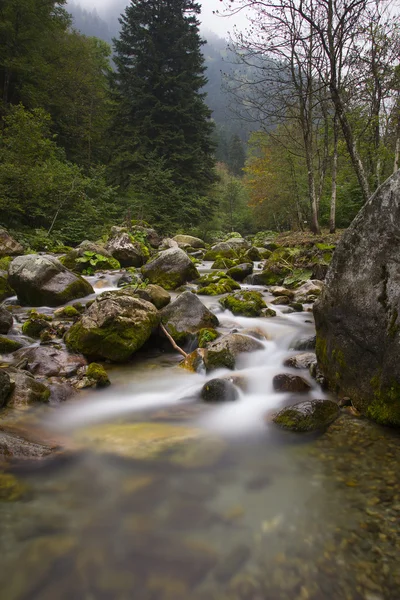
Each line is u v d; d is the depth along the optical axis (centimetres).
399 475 219
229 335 452
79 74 3172
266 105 1288
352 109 1534
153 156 2802
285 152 2450
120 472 226
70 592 145
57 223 1888
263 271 979
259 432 279
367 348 292
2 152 1680
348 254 313
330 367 338
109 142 3294
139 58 3200
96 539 172
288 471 227
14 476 218
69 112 3030
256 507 194
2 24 2405
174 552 165
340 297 318
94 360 446
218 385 341
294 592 144
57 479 217
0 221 1684
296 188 2608
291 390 346
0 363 396
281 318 611
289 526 180
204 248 1884
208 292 797
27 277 676
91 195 2278
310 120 1755
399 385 264
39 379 373
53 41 3116
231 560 160
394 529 175
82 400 343
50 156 2084
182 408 328
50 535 174
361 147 1788
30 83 2800
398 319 268
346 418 294
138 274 984
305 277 905
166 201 2630
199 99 3262
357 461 235
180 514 189
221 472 227
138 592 145
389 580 148
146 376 407
